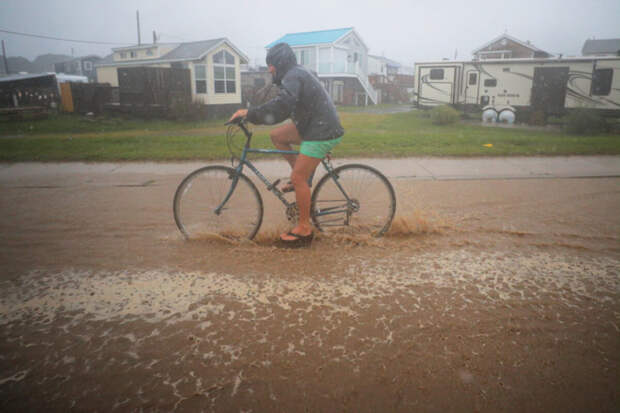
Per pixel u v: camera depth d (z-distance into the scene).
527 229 4.23
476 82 21.91
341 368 2.07
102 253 3.60
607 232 4.13
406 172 7.18
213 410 1.79
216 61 24.00
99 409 1.80
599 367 2.07
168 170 7.47
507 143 10.80
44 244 3.82
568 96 18.95
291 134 3.75
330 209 3.90
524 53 36.47
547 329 2.41
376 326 2.44
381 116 26.28
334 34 38.84
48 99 26.92
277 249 3.67
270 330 2.41
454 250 3.66
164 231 4.16
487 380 1.98
